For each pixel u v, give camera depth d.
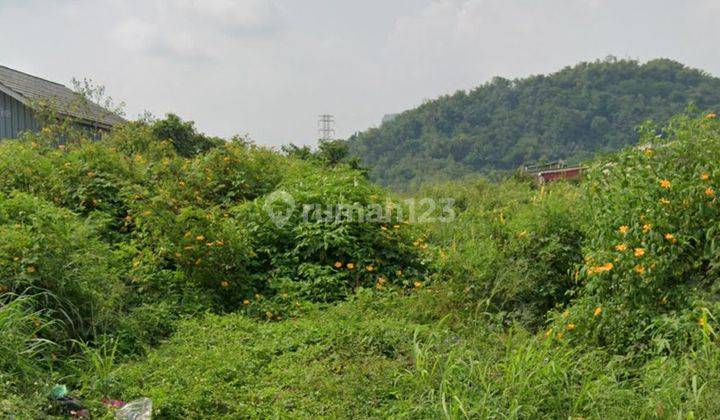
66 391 4.45
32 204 6.69
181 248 7.16
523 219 8.00
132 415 4.31
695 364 4.22
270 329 6.08
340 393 4.73
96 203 8.48
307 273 7.74
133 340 5.71
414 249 8.57
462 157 71.06
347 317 6.31
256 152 11.36
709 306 4.67
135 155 10.49
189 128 16.08
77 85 16.11
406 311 6.74
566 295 6.98
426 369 4.80
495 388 4.36
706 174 5.23
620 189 5.70
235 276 7.44
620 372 4.68
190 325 6.12
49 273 5.50
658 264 5.06
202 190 9.58
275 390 4.82
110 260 6.62
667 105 74.69
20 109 16.00
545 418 4.09
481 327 6.08
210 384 4.84
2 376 4.08
